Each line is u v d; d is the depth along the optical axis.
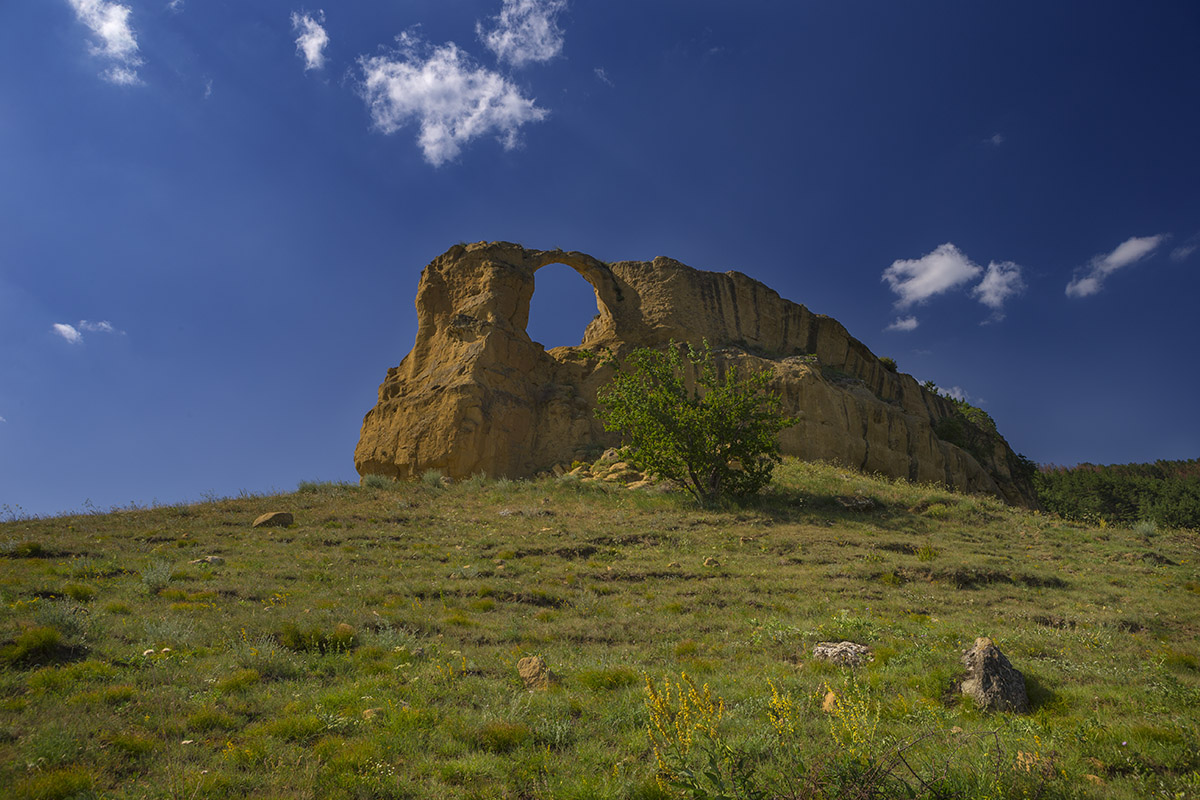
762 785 5.25
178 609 10.94
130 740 6.18
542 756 6.16
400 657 9.22
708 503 23.69
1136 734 6.54
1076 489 63.12
